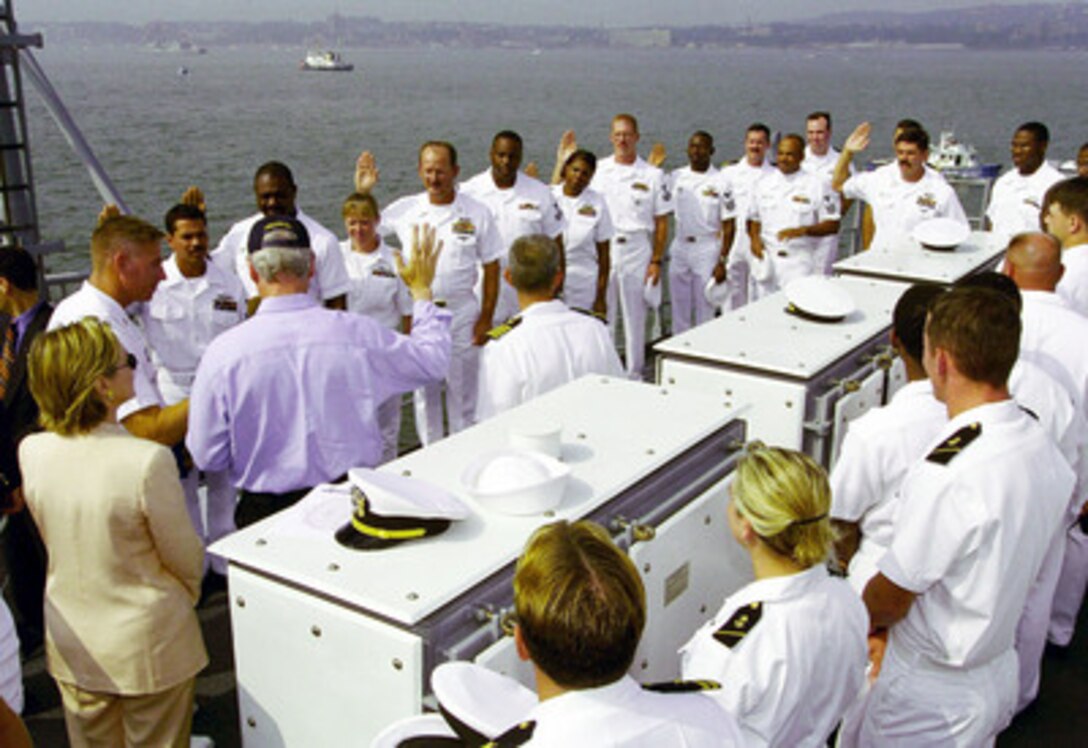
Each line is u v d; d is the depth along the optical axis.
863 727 2.52
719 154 52.34
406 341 3.07
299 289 2.94
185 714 2.57
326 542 2.19
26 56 4.59
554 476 2.30
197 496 4.09
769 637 1.85
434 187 5.30
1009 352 2.24
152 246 3.31
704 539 2.72
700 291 7.76
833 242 6.96
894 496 2.62
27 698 3.28
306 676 2.11
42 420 2.39
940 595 2.30
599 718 1.38
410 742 1.68
